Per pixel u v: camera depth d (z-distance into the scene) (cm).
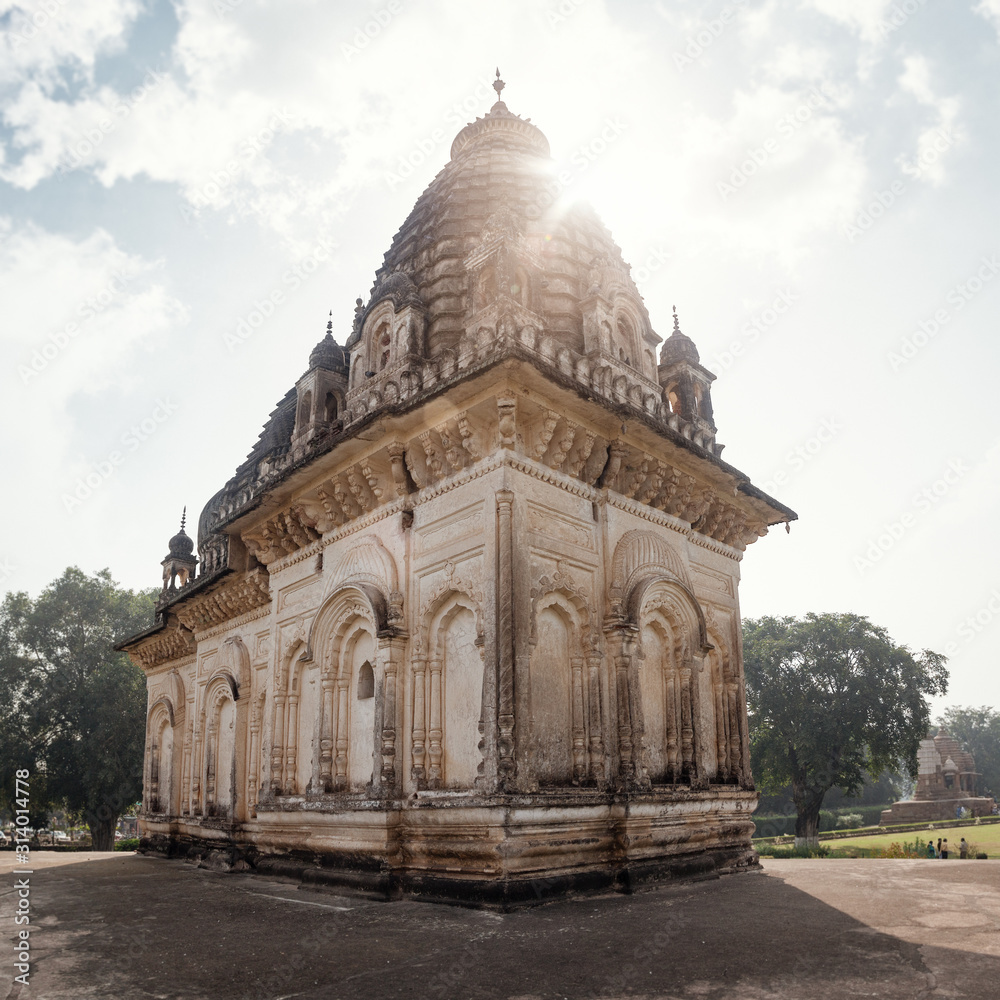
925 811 5906
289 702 1441
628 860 1062
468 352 1155
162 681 2323
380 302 1525
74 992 607
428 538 1206
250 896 1145
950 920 795
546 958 669
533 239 1559
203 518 2422
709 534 1532
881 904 909
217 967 682
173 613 2097
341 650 1323
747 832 1376
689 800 1195
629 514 1295
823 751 3684
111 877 1487
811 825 3750
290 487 1445
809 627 3878
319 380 1666
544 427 1148
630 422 1232
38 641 3759
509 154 1806
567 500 1197
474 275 1427
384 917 902
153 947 775
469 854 984
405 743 1140
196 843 1839
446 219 1625
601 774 1095
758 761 3859
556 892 962
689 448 1328
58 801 3762
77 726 3681
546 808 995
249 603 1764
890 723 3697
